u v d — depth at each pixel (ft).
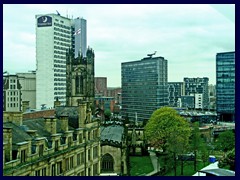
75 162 298.56
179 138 423.64
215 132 614.75
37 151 241.14
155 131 479.82
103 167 400.67
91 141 336.08
